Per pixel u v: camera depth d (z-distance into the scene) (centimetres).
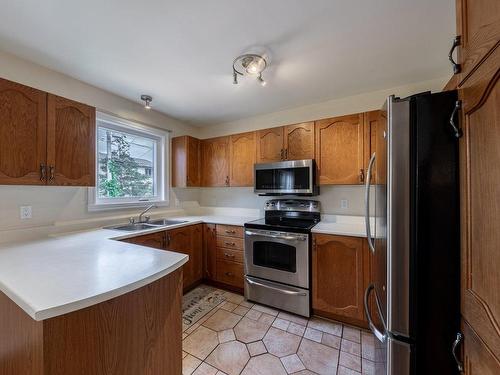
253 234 238
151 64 185
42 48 163
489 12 55
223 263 269
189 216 325
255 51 168
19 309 85
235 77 186
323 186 266
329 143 235
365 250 189
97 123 235
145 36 150
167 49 165
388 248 94
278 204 289
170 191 314
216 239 274
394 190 93
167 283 111
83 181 183
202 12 130
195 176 319
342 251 199
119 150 261
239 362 156
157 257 122
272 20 137
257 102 266
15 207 173
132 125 262
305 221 261
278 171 256
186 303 237
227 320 206
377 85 224
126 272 100
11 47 161
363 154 218
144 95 243
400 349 92
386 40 157
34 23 138
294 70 196
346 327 196
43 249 141
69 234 193
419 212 88
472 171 68
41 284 87
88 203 221
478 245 64
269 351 167
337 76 206
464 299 74
